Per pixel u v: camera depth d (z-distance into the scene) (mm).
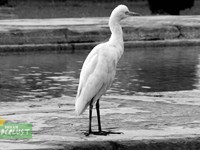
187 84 15250
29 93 13898
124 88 14578
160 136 9094
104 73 9148
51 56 20703
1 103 12273
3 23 25172
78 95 9125
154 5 37625
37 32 22203
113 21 9711
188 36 24516
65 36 22547
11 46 21500
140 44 23312
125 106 11875
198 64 18828
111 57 9281
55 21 27125
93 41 22906
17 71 17219
